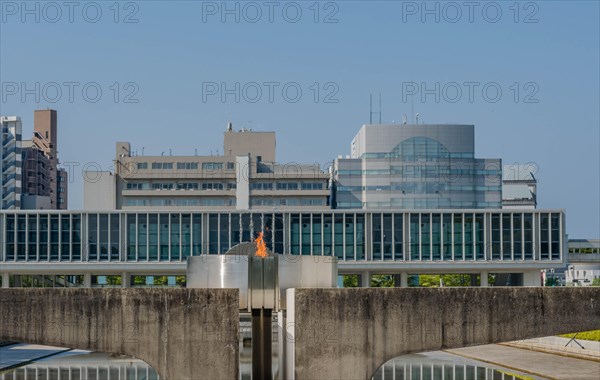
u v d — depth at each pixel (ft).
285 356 151.64
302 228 413.80
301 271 170.50
